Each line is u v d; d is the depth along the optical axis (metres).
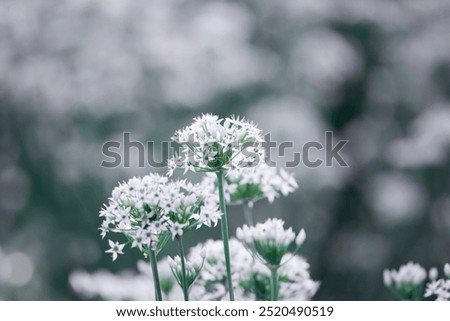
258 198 0.69
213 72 2.21
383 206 2.43
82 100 2.11
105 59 2.10
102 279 0.75
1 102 2.18
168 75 2.15
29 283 2.18
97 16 2.12
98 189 2.18
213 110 2.25
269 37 2.45
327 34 2.46
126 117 2.15
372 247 2.44
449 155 2.40
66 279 2.22
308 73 2.39
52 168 2.21
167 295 0.70
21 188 2.28
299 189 2.23
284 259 0.66
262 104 2.28
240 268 0.67
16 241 2.28
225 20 2.23
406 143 2.44
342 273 2.46
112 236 2.20
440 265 2.44
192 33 2.22
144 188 0.60
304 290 0.67
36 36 2.16
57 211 2.27
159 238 0.60
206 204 0.61
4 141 2.23
